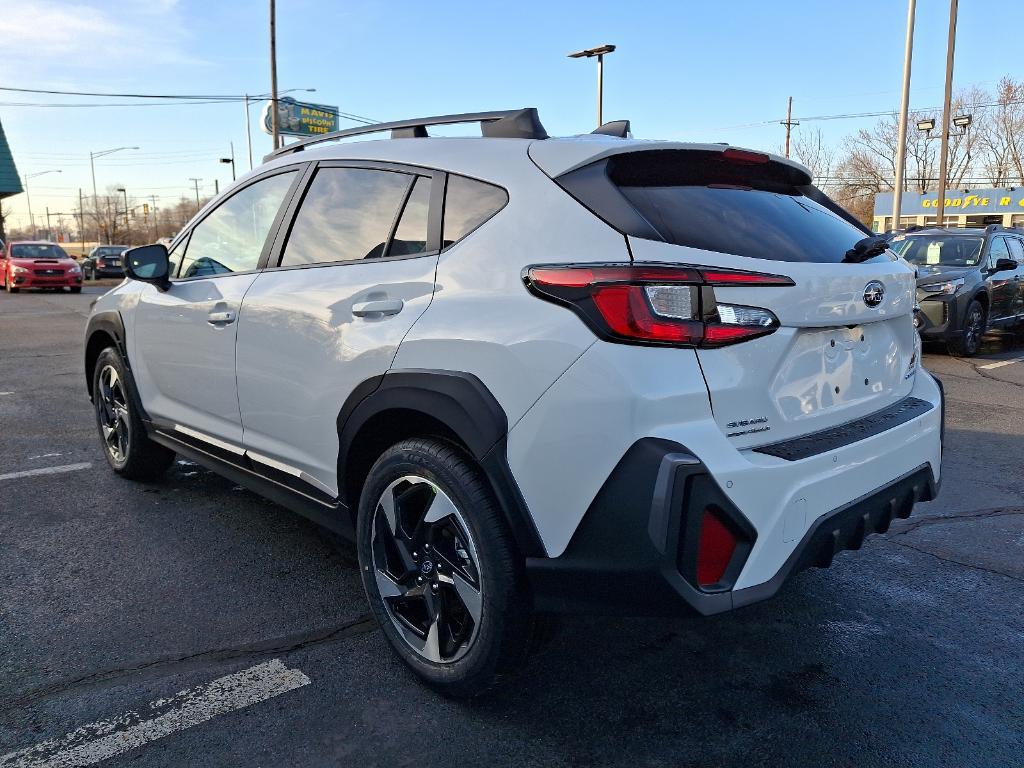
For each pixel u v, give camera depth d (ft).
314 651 9.49
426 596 8.44
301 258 10.52
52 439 19.10
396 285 8.79
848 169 203.10
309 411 9.77
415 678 8.87
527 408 7.23
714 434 6.95
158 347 13.19
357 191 9.98
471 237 8.28
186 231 13.33
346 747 7.73
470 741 7.84
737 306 7.14
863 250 8.68
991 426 20.71
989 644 9.73
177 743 7.77
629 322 6.79
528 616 7.65
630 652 9.53
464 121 9.36
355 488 9.53
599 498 6.88
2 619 10.14
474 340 7.67
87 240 368.27
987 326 35.63
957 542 12.91
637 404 6.71
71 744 7.73
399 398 8.27
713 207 8.04
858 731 8.00
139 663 9.16
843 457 7.72
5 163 106.11
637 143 8.13
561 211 7.68
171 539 12.84
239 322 10.98
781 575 7.18
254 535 13.03
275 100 97.30
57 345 37.55
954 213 157.17
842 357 8.36
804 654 9.50
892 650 9.59
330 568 11.80
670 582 6.69
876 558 12.28
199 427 12.42
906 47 71.72
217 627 10.02
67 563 11.87
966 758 7.58
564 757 7.61
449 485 7.86
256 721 8.13
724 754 7.65
